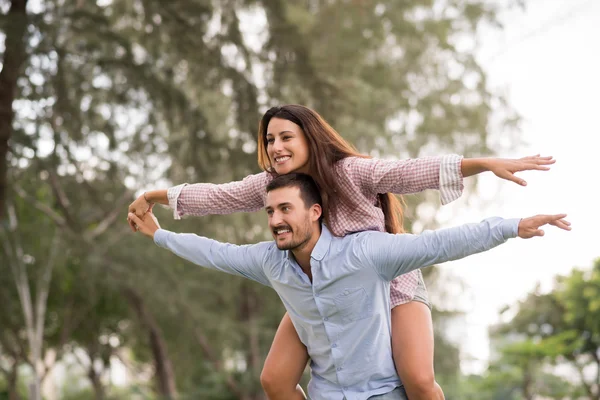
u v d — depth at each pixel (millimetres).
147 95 16750
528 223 3814
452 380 28312
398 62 21672
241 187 4801
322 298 4285
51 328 29609
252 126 17234
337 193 4340
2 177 16266
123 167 18828
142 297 22516
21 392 36000
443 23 21156
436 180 4164
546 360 28562
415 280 4699
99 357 33000
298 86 17359
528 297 30922
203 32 16703
